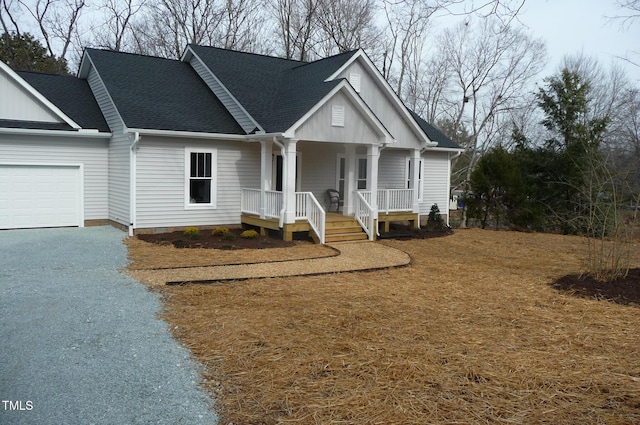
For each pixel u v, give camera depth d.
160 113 14.86
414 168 17.91
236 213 16.12
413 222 18.11
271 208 14.82
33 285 8.46
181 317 6.99
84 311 7.05
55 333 6.12
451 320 7.22
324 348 5.91
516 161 22.53
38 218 15.31
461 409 4.54
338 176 18.61
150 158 14.42
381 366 5.41
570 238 17.47
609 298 8.59
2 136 14.51
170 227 14.94
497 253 13.78
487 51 32.81
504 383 5.08
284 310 7.48
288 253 12.59
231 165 15.89
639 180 16.31
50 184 15.42
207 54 18.30
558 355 5.91
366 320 7.09
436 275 10.47
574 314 7.66
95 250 11.96
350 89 14.61
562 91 25.66
